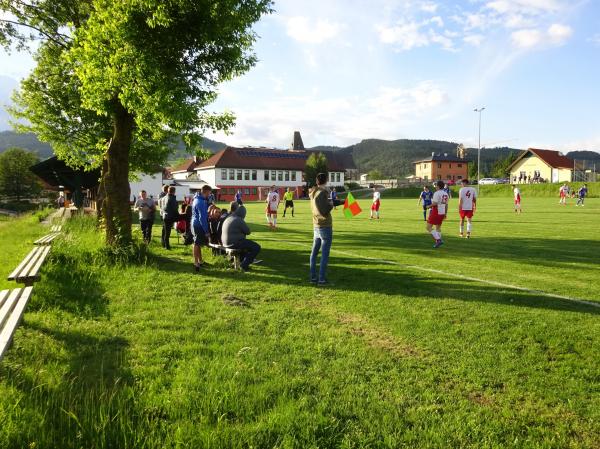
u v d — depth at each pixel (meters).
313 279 8.20
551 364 4.52
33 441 2.88
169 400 3.49
